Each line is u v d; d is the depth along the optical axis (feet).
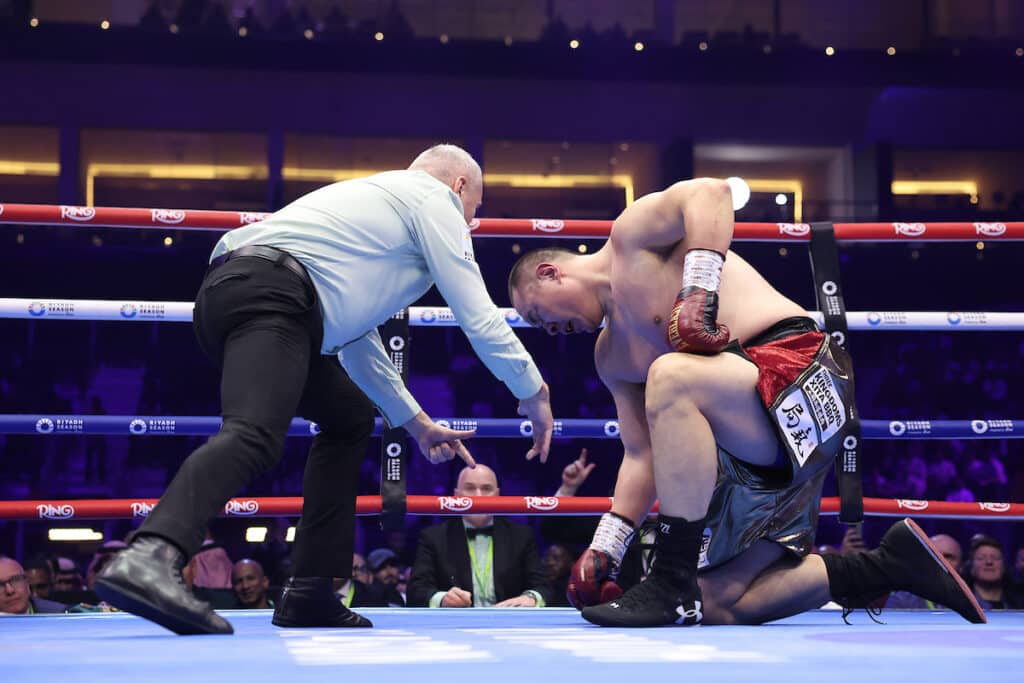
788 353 7.40
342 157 58.34
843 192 58.23
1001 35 62.18
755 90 57.62
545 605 14.35
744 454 7.37
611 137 57.82
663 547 7.06
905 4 62.54
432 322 10.47
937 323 10.49
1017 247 45.57
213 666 4.25
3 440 39.45
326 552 7.43
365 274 6.76
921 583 7.57
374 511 10.06
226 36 53.06
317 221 6.72
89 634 6.59
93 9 59.41
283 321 6.31
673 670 4.00
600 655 4.66
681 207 7.61
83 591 18.80
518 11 62.28
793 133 57.77
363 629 7.01
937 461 41.93
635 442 8.43
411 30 58.80
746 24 61.16
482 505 10.16
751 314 7.79
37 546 34.86
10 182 55.83
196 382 44.62
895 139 57.26
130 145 56.90
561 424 10.66
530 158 60.18
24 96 53.78
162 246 44.91
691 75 55.36
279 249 6.53
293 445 38.75
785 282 45.14
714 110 57.77
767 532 7.60
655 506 10.94
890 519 34.04
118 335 45.01
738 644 5.33
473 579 14.79
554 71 55.01
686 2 63.21
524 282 8.63
